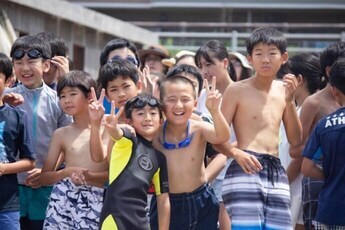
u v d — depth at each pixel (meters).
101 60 10.11
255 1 30.91
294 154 8.59
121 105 8.18
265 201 7.67
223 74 9.95
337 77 7.62
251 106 7.88
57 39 9.45
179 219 7.52
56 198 7.83
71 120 8.70
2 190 7.67
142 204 7.14
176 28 26.44
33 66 8.51
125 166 7.16
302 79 9.62
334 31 24.58
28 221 8.52
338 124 7.46
